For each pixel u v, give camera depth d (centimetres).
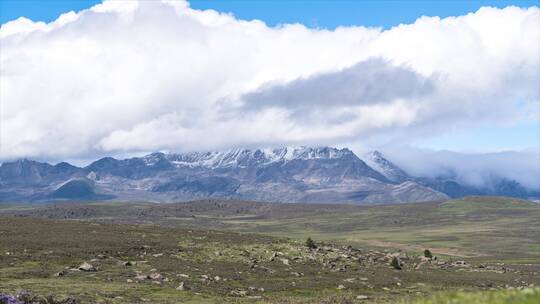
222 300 7038
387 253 15825
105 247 10619
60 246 10331
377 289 9125
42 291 6500
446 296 2677
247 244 12750
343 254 13125
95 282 7644
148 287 7600
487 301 2425
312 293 8388
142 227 14888
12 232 11738
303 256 12088
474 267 14300
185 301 6750
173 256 10581
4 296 5231
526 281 11462
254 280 9075
